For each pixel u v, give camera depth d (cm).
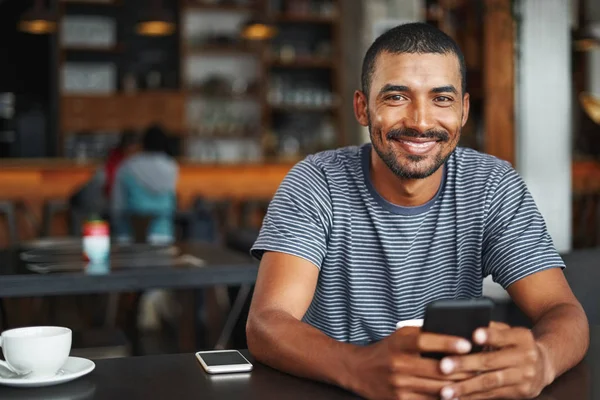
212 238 475
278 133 841
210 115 823
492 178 149
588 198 598
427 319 99
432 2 717
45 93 804
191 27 817
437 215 146
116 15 806
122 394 103
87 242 259
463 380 99
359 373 103
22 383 106
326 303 150
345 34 819
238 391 105
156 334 465
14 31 798
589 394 105
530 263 143
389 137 134
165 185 452
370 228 146
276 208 146
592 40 629
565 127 381
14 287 225
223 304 471
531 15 376
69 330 114
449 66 132
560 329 120
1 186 556
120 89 806
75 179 571
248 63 836
